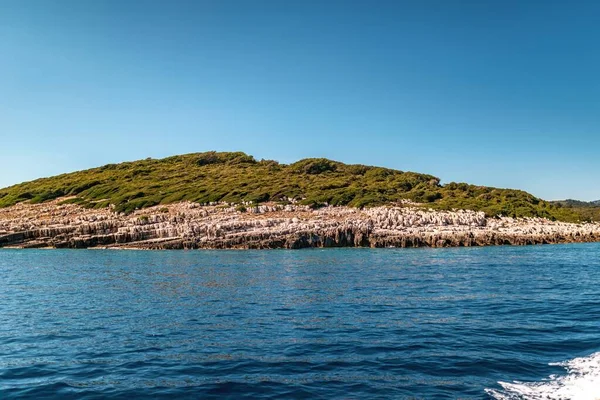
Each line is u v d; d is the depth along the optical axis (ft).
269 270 144.66
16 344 61.00
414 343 58.59
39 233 268.41
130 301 92.27
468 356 52.75
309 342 59.67
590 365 48.73
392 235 249.34
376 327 67.36
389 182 395.34
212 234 250.16
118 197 346.54
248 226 256.11
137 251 236.43
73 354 56.24
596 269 142.82
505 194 373.20
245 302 89.04
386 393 42.70
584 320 70.64
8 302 92.84
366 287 106.63
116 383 46.32
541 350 54.70
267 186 360.69
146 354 55.72
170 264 167.22
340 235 247.70
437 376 46.70
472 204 326.65
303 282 116.26
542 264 158.20
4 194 432.66
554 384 43.62
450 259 178.19
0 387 45.57
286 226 252.62
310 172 444.96
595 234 288.10
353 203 310.65
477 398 41.06
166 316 77.25
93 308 85.51
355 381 45.80
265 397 42.29
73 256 209.36
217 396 42.68
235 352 55.83
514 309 79.82
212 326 69.46
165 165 491.31
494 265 155.53
